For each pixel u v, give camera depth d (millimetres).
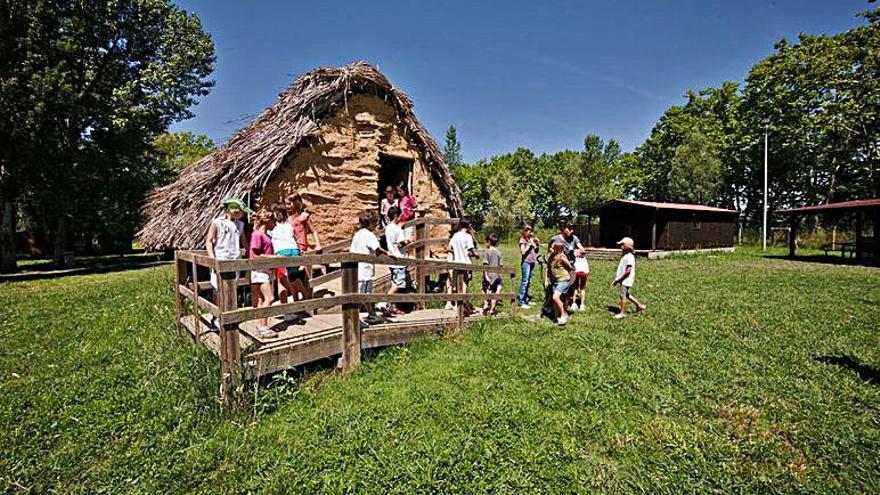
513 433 4207
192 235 8352
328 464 3723
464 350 6672
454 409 4676
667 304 10234
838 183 35156
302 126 9328
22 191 20859
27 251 33531
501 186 45656
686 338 7289
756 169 39812
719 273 16922
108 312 9359
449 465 3672
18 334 7754
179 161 44875
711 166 37875
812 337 7215
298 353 5293
